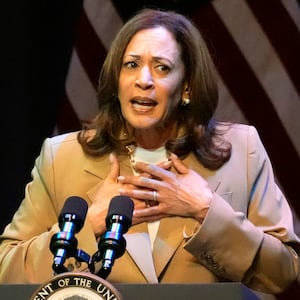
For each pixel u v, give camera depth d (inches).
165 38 340.5
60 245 259.0
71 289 240.2
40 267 327.0
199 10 500.1
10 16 534.9
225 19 496.1
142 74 331.9
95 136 353.4
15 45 534.6
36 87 537.0
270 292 340.8
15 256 332.2
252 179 351.3
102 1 508.7
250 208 350.6
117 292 239.5
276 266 335.9
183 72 344.2
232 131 360.8
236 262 328.2
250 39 493.0
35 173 360.8
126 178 338.0
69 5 543.8
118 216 264.1
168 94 334.6
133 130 349.4
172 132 351.3
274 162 483.2
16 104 532.7
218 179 347.3
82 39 506.9
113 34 506.9
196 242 324.8
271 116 486.0
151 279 329.1
